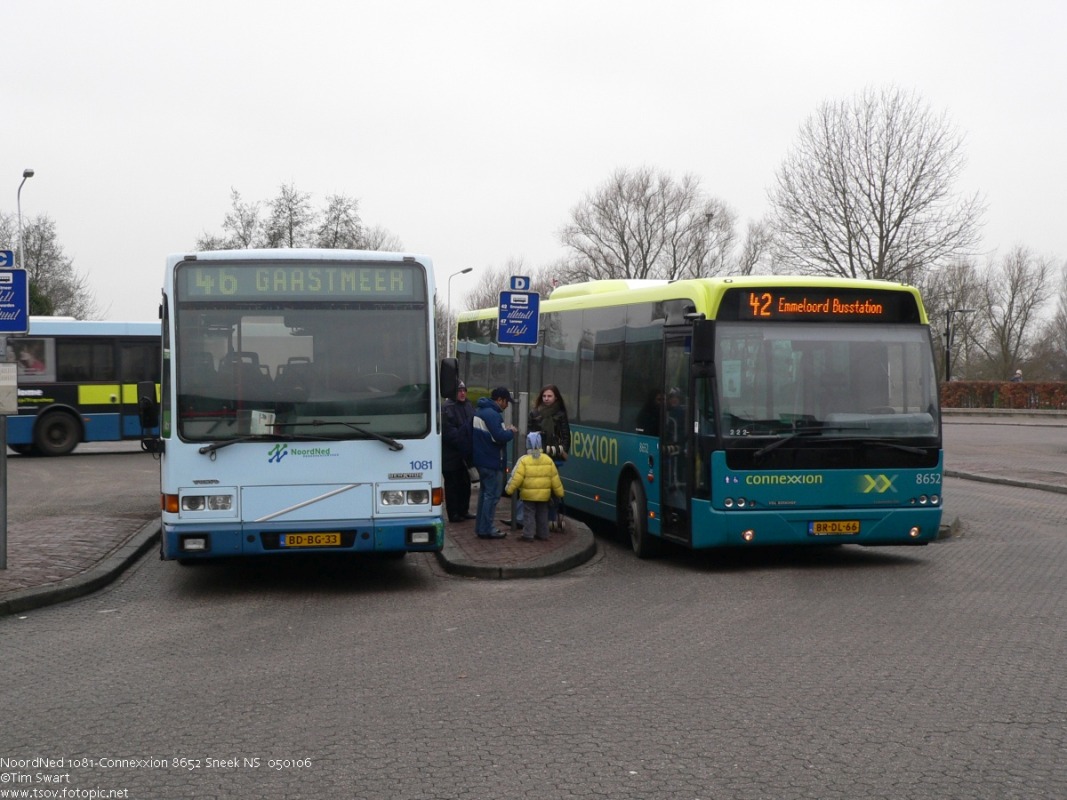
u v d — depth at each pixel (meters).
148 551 13.48
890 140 43.06
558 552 12.41
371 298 10.63
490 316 19.98
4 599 9.70
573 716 6.35
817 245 44.34
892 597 10.09
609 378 14.15
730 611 9.51
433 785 5.20
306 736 6.02
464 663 7.72
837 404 11.48
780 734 5.95
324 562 12.72
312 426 10.43
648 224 65.31
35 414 27.70
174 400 10.27
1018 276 79.31
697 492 11.47
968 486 21.64
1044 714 6.29
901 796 5.00
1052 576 11.20
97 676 7.49
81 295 62.41
